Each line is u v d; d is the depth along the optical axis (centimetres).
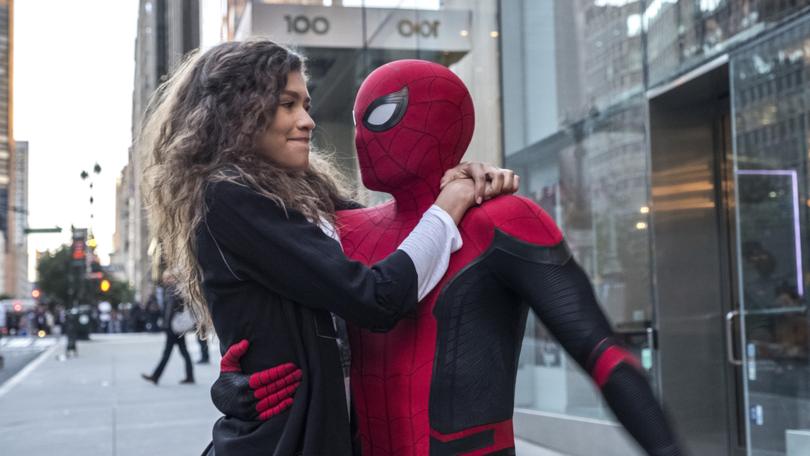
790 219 397
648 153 521
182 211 176
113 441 718
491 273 160
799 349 391
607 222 569
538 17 657
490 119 724
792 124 397
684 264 515
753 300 423
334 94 980
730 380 509
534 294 155
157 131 188
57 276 6900
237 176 167
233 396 162
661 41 509
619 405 146
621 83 554
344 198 207
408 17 845
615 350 149
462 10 768
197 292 188
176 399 998
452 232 160
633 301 538
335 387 163
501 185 163
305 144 179
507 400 162
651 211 518
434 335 161
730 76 442
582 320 151
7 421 870
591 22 590
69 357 1953
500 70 698
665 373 506
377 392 169
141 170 203
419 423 161
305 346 163
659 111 523
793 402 395
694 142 524
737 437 503
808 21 389
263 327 164
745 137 430
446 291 161
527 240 157
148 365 1617
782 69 405
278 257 160
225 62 175
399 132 169
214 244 168
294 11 964
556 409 624
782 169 403
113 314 4175
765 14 420
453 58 789
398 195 177
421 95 169
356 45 972
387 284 155
